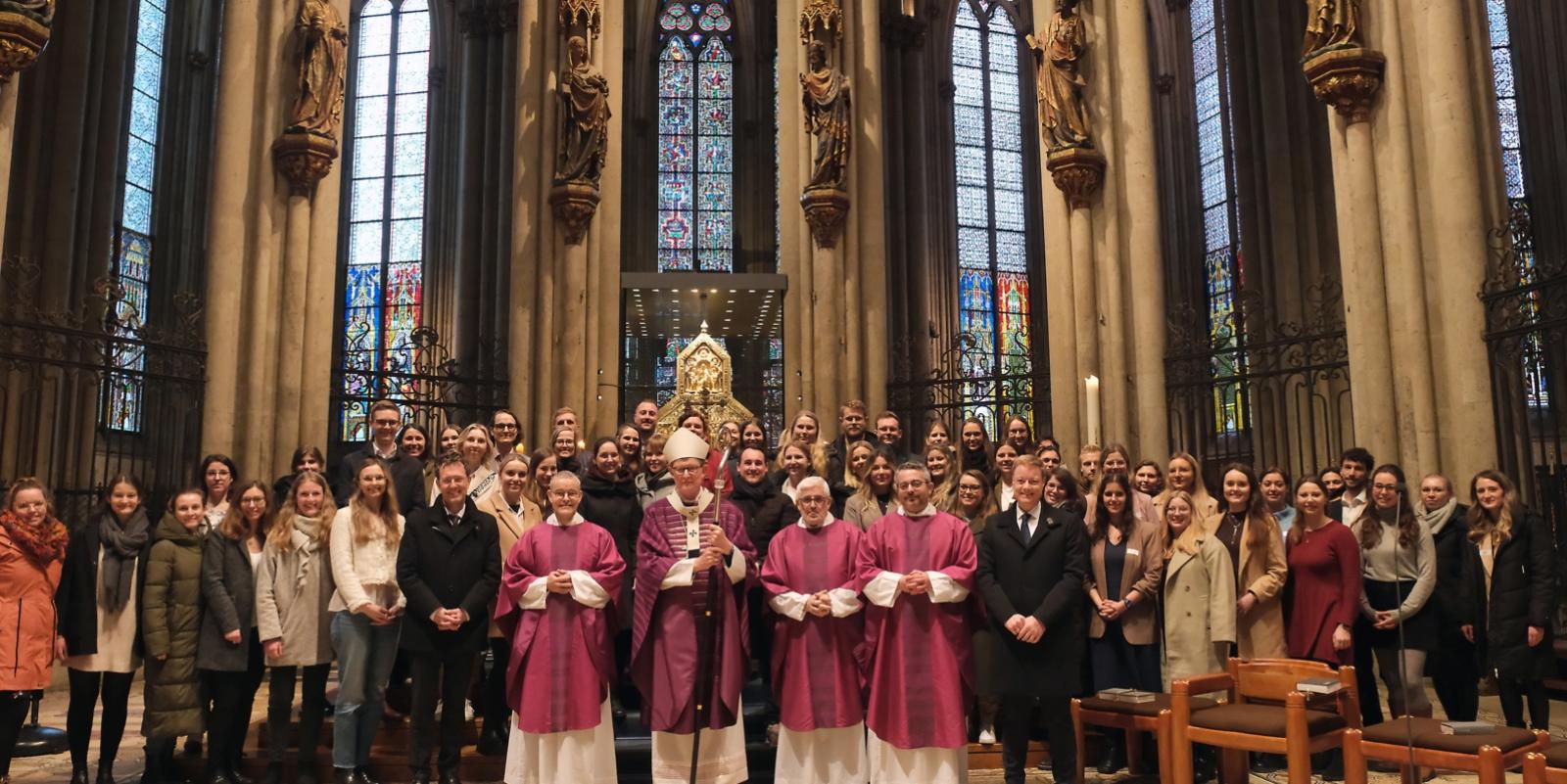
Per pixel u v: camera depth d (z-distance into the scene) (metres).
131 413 19.97
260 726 9.43
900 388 17.38
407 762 8.18
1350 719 6.84
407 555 7.71
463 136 26.55
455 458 8.09
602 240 17.36
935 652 7.04
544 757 7.23
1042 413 22.55
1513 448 11.22
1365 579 8.57
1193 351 14.90
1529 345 11.28
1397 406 11.87
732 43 29.23
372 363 26.72
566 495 7.37
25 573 7.56
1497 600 8.54
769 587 7.21
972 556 7.19
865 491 9.12
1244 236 22.67
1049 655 7.38
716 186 28.62
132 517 8.11
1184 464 8.75
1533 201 20.78
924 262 27.81
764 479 8.61
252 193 14.03
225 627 7.82
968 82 29.89
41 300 17.86
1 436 13.63
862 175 17.19
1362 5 12.33
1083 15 15.24
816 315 16.72
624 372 21.34
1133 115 14.88
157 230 23.42
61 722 10.98
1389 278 11.99
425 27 28.36
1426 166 11.91
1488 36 12.13
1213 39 25.95
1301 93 21.22
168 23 23.89
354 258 27.66
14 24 11.24
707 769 7.36
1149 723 7.03
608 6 17.86
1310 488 8.26
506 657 8.83
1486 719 10.26
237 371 13.72
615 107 17.70
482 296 25.69
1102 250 14.84
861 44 17.50
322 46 14.38
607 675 7.33
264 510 8.16
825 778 7.25
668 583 7.18
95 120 19.88
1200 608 8.20
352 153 28.14
